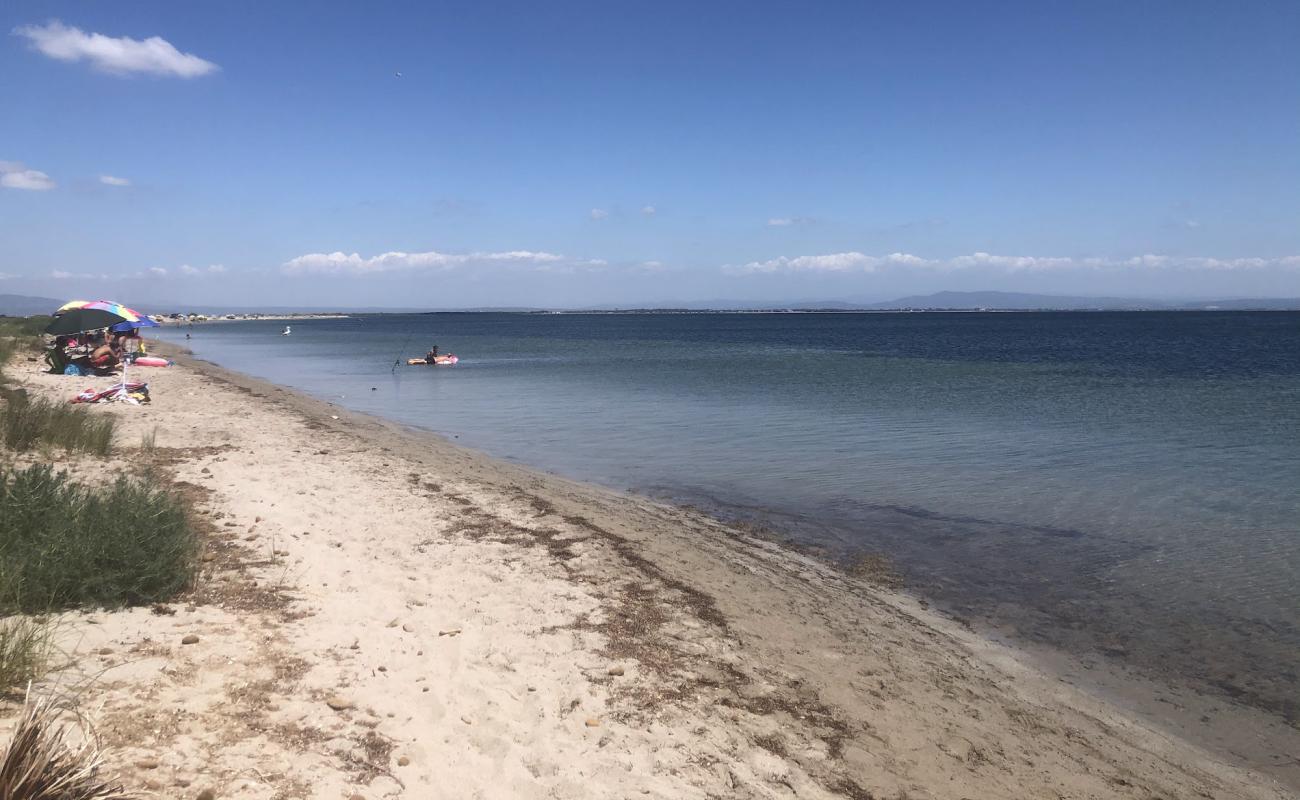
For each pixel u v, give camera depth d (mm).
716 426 21781
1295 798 5477
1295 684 7105
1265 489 14211
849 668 6875
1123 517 12391
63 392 20812
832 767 5176
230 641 5770
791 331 122250
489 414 24391
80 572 5953
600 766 4809
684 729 5410
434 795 4266
